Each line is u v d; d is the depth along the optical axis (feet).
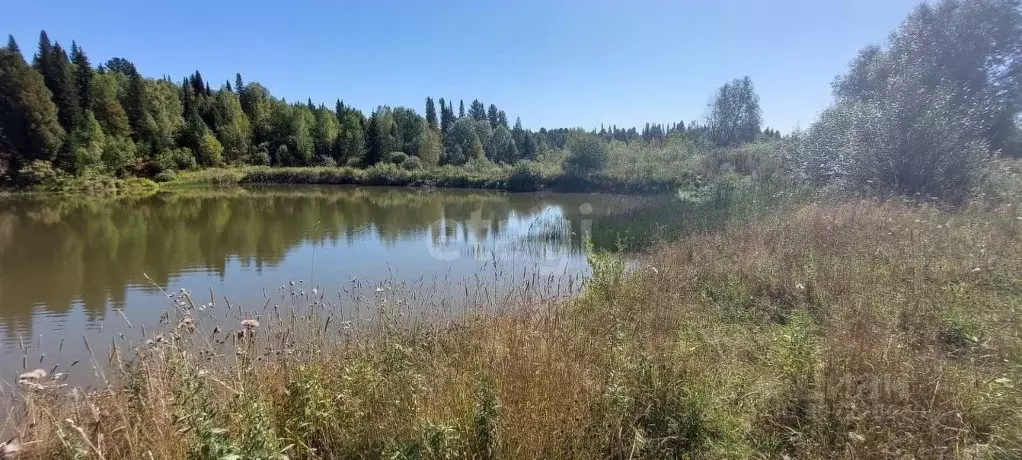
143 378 10.88
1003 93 67.92
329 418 10.98
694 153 124.57
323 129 227.20
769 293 22.68
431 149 210.18
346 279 38.14
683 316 20.03
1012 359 13.47
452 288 34.37
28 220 75.66
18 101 134.62
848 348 13.47
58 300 32.24
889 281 20.34
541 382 12.09
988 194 36.73
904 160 42.91
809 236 28.96
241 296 32.86
